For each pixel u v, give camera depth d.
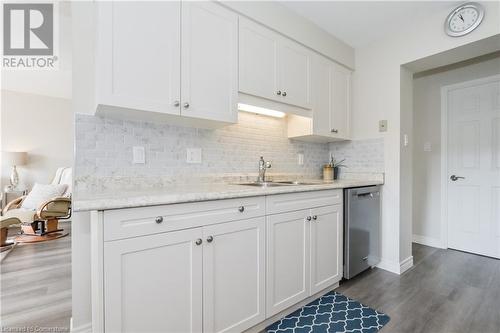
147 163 1.64
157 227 1.10
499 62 2.70
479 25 1.89
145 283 1.07
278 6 1.95
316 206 1.81
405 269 2.40
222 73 1.64
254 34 1.82
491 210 2.76
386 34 2.42
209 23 1.58
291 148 2.56
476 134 2.87
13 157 4.25
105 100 1.22
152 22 1.37
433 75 3.17
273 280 1.54
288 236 1.63
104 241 0.97
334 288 2.02
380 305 1.78
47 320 1.59
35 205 3.44
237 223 1.36
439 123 3.12
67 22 2.39
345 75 2.61
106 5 1.24
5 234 3.02
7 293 1.93
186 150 1.82
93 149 1.44
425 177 3.24
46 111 4.73
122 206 1.00
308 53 2.21
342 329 1.52
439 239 3.11
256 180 2.25
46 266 2.46
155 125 1.68
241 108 2.08
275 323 1.58
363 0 1.95
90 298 1.40
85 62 1.42
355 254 2.11
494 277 2.24
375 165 2.50
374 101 2.52
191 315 1.19
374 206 2.33
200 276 1.22
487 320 1.61
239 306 1.38
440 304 1.79
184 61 1.48
